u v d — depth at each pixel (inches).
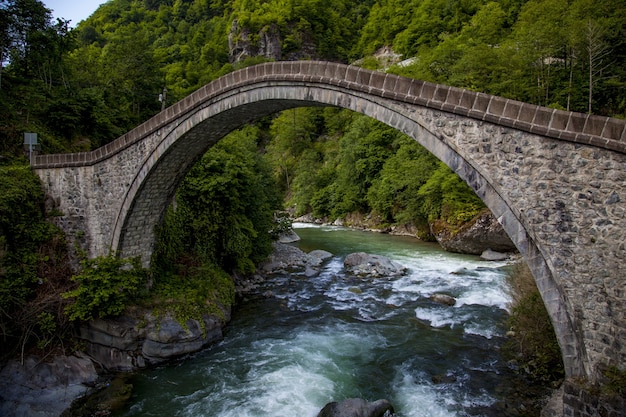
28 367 513.3
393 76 394.0
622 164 284.7
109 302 580.7
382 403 423.2
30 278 598.2
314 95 454.9
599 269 296.7
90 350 575.5
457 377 494.3
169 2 4483.3
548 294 319.3
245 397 473.1
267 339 630.5
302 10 3513.8
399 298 791.1
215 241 814.5
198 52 3540.8
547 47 1274.6
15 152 794.8
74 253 663.8
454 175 1284.4
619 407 278.2
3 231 596.4
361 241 1424.7
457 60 1748.3
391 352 569.6
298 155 2620.6
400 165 1647.4
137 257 655.8
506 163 331.3
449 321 666.2
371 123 1959.9
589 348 303.6
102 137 1057.5
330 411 406.6
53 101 957.8
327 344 605.3
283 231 1191.6
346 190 1968.5
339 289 865.5
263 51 3363.7
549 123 310.7
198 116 546.0
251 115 564.4
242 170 823.7
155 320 581.9
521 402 430.9
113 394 490.0
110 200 641.6
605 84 1186.6
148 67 1459.2
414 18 2908.5
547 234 315.9
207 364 557.6
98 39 2908.5
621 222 286.7
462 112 348.2
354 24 3880.4
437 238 1312.7
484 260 1104.2
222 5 4279.0
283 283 917.2
